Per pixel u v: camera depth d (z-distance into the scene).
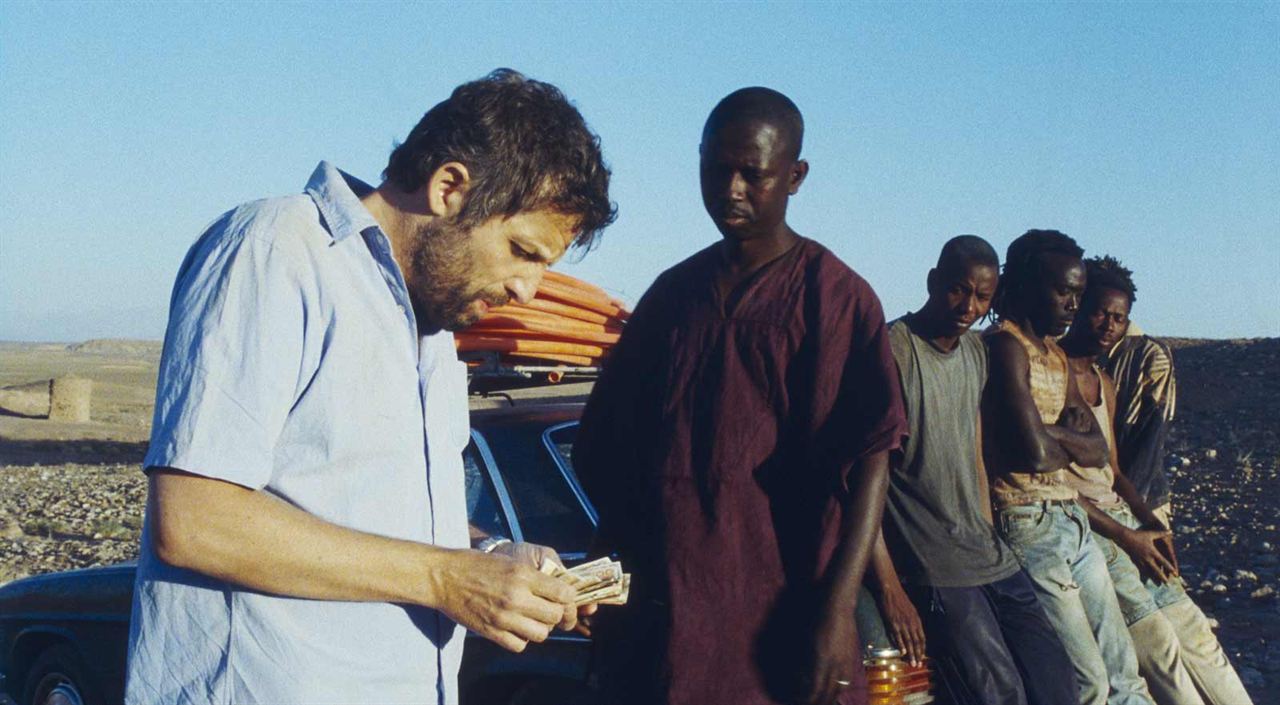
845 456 3.40
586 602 2.72
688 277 3.75
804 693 3.36
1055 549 4.78
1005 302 5.12
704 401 3.56
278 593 2.20
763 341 3.52
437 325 2.49
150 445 2.16
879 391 3.41
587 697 4.45
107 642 5.53
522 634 2.29
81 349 158.12
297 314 2.22
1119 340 5.65
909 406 4.25
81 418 32.25
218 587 2.24
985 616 4.25
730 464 3.49
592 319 5.77
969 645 4.18
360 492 2.28
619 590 2.74
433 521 2.44
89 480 19.06
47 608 5.75
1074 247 5.02
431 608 2.42
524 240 2.41
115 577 5.50
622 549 3.82
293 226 2.27
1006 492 4.85
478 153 2.32
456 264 2.39
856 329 3.50
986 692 4.18
